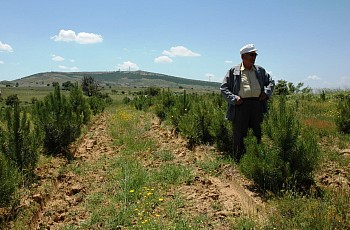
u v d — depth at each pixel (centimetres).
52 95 1208
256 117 777
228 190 640
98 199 612
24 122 799
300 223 442
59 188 695
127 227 498
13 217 546
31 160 770
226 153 899
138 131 1411
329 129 1131
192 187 655
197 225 489
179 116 1325
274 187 607
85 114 1712
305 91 3003
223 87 779
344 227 427
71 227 507
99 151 1049
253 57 748
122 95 10244
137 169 772
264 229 449
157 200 581
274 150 625
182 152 955
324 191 566
